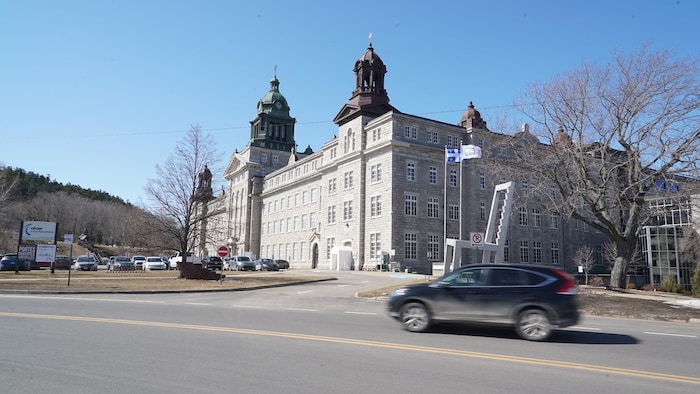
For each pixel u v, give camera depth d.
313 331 11.26
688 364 8.27
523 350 9.33
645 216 27.36
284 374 7.04
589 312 17.72
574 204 25.38
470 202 54.34
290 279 34.06
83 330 10.77
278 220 80.94
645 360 8.54
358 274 44.28
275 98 94.75
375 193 53.16
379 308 17.88
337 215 59.69
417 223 51.47
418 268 50.72
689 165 21.73
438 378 6.93
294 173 76.44
